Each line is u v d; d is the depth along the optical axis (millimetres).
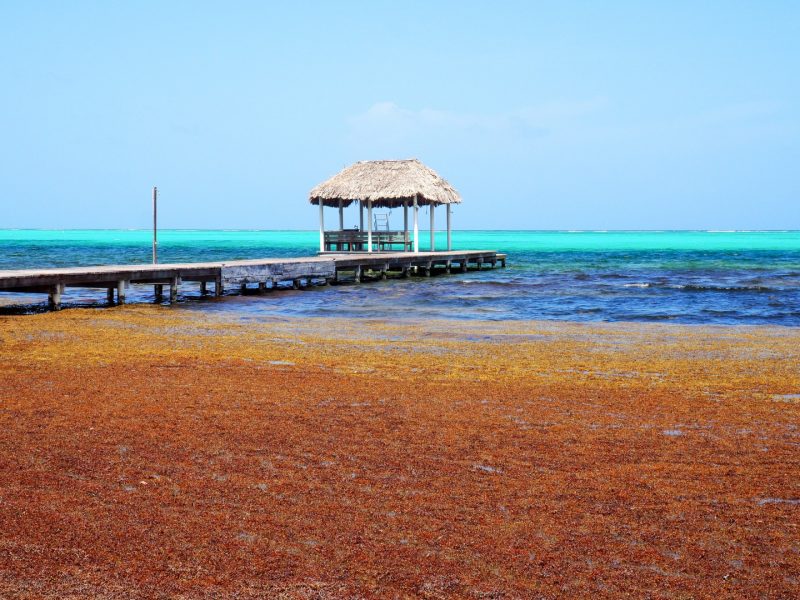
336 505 5715
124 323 17750
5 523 5254
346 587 4496
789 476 6488
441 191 41094
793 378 11062
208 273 24984
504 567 4770
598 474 6516
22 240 126062
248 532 5203
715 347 14273
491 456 7000
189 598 4324
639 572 4723
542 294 27797
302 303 24219
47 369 11305
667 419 8469
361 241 40156
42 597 4277
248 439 7430
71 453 6879
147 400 9117
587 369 11812
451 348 14094
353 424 8094
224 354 13062
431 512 5609
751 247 94438
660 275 39688
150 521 5348
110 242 114688
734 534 5277
